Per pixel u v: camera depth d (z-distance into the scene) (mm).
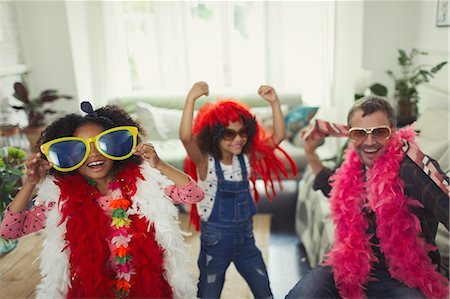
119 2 4641
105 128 1285
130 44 4785
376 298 1568
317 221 2490
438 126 2430
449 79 2918
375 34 3654
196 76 4867
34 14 3938
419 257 1554
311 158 1943
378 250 1645
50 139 1266
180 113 3992
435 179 1485
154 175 1329
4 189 2074
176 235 1313
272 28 4688
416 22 3602
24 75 3984
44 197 1267
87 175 1288
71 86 4066
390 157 1616
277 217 3418
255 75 4824
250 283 1886
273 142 1991
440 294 1489
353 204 1702
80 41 4266
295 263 2697
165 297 1291
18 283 1689
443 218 1460
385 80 3717
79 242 1227
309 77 4719
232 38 4766
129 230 1258
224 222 1801
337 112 4527
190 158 1805
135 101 4176
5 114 3639
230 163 1837
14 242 2002
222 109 1788
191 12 4727
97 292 1207
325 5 4363
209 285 1814
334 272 1650
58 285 1227
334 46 4426
